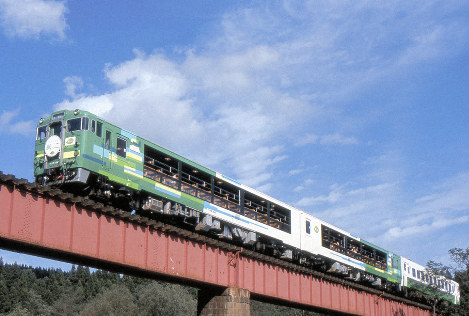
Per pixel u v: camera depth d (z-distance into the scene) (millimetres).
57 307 155250
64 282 188250
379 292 67312
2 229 26906
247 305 43188
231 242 45969
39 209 28828
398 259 73938
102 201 34562
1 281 175500
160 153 39062
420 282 79188
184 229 40781
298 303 51656
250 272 45281
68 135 32688
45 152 32844
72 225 30359
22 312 146875
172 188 38438
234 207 44750
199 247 40531
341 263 59125
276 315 124688
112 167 34031
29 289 183375
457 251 82875
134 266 34156
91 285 172750
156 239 36406
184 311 106062
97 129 33469
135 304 110938
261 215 47812
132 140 36250
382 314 67812
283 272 50062
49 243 28984
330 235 58719
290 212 51719
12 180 27406
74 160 32031
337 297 58438
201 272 40156
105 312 109000
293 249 52156
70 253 30266
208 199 42000
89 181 33219
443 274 80562
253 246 47875
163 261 36750
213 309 42781
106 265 33875
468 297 91062
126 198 35500
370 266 65375
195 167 41562
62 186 32781
